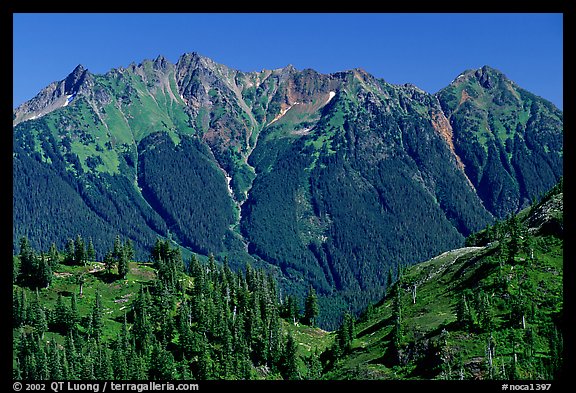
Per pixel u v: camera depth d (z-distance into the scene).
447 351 180.38
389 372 189.88
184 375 191.75
